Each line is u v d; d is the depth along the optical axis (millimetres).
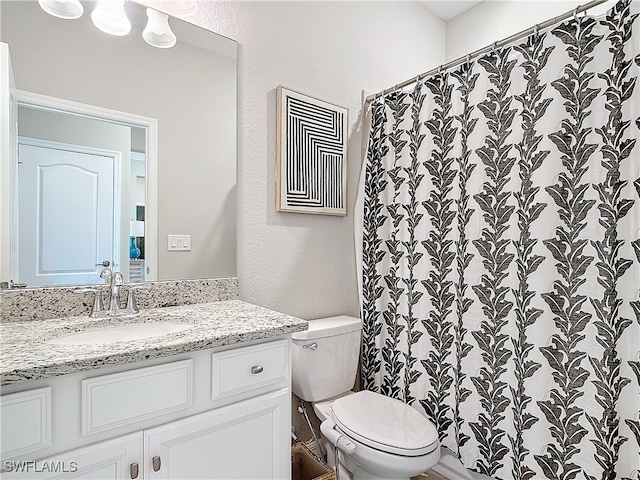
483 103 1496
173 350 934
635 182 1139
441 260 1646
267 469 1141
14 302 1140
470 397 1531
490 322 1468
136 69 1368
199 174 1504
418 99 1746
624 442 1166
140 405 904
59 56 1225
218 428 1031
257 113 1658
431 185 1689
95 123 1290
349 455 1369
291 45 1770
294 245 1790
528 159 1361
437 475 1769
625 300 1162
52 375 776
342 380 1747
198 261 1503
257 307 1415
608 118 1189
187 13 1401
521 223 1379
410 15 2322
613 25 1184
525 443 1361
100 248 1299
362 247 1995
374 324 1937
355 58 2031
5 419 743
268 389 1153
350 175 2031
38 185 1190
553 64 1304
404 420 1453
